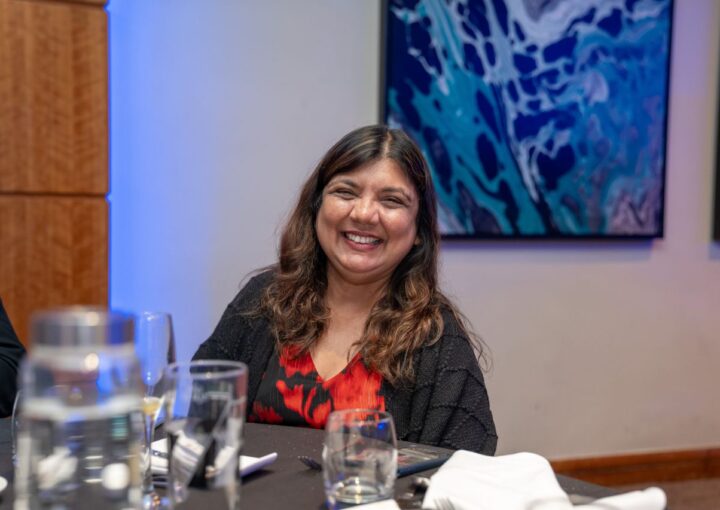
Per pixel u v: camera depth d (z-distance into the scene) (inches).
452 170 137.6
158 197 127.3
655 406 155.3
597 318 150.8
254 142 131.5
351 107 135.7
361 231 70.4
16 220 114.4
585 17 143.3
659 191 149.8
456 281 141.3
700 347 157.3
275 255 133.4
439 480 44.2
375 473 42.9
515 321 145.6
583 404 150.7
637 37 146.4
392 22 133.3
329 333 73.6
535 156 142.1
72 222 117.6
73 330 32.8
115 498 34.8
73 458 34.4
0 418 66.1
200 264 130.0
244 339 76.3
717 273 157.1
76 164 116.9
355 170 71.2
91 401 33.8
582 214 145.6
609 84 145.5
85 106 116.8
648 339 154.3
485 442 67.6
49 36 114.0
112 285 125.5
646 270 153.4
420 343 69.9
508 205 141.1
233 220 131.2
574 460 150.2
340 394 69.9
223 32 128.9
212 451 38.6
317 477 50.3
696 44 152.9
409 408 70.0
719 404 157.6
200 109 128.6
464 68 137.2
